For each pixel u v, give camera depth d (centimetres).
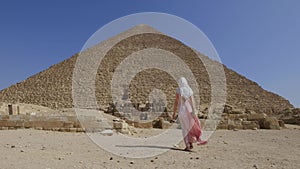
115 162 1270
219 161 1312
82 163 1228
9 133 2366
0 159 1259
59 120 2827
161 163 1259
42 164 1188
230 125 4228
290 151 1653
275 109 14238
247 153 1549
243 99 15162
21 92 15700
